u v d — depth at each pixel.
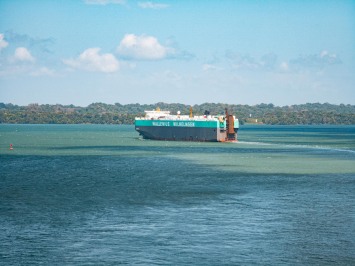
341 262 182.88
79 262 181.88
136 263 180.88
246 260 184.25
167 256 187.62
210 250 194.12
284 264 180.88
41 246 198.00
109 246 198.12
